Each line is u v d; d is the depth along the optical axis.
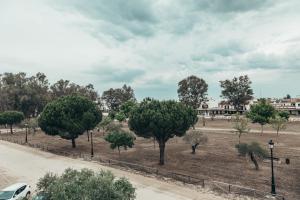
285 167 35.84
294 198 24.95
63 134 53.38
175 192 26.39
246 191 26.86
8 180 32.62
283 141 56.22
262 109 71.44
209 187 28.06
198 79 144.12
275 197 24.94
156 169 33.41
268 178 31.23
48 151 52.03
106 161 41.31
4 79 140.88
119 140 43.28
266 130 77.75
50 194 17.50
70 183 16.59
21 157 46.56
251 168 35.72
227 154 44.75
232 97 142.38
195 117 41.56
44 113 53.12
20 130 96.88
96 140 64.75
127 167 37.31
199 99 145.75
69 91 161.25
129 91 184.38
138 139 63.72
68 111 51.94
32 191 27.77
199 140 45.75
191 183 29.50
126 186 19.08
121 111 103.56
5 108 130.50
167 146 54.00
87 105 53.97
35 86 143.12
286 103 143.88
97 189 16.38
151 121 37.00
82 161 41.81
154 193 26.14
